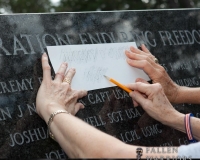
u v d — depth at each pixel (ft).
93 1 22.41
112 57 6.48
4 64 5.56
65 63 5.92
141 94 6.16
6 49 5.60
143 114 6.70
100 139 4.72
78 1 22.74
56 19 6.10
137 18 7.05
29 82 5.71
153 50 7.17
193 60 7.75
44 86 5.53
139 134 6.59
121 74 6.43
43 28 5.96
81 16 6.36
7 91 5.52
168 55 7.38
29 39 5.81
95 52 6.35
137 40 6.95
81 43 6.26
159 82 6.53
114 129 6.34
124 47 6.69
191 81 7.64
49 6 27.12
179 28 7.63
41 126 5.70
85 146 4.70
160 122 6.58
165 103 6.09
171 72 7.38
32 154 5.59
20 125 5.55
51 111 5.21
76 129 4.87
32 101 5.68
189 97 6.83
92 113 6.15
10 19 5.69
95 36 6.44
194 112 7.56
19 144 5.51
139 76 6.57
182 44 7.62
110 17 6.70
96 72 6.24
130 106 6.57
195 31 7.86
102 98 6.29
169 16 7.52
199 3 25.18
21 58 5.69
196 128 6.02
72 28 6.23
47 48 5.91
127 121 6.49
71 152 4.95
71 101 5.65
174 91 6.73
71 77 5.84
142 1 22.89
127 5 23.13
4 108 5.47
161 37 7.33
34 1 27.45
